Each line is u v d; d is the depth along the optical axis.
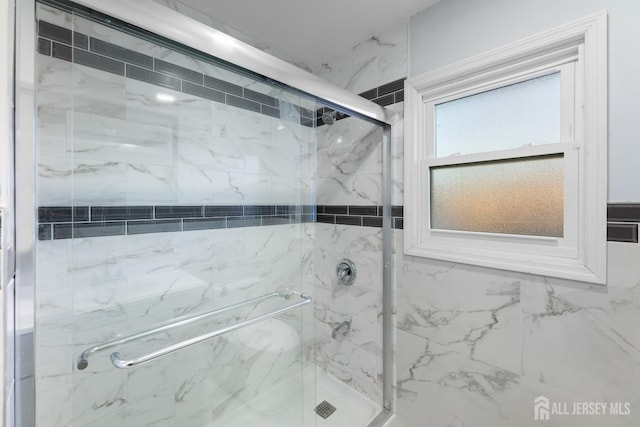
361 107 1.18
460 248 1.10
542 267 0.89
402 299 1.28
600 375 0.79
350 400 1.47
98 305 0.96
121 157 0.98
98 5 0.60
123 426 1.02
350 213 1.49
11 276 0.51
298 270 1.60
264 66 0.90
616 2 0.75
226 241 1.30
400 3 1.15
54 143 0.84
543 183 0.92
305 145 1.60
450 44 1.09
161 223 1.10
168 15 0.69
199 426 1.22
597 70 0.78
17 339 0.57
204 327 1.23
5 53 0.45
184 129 1.13
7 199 0.46
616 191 0.76
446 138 1.17
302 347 1.61
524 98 0.98
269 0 1.13
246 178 1.36
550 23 0.87
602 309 0.79
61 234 0.87
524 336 0.94
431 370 1.19
